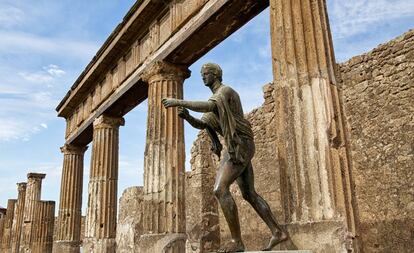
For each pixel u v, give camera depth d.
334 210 5.29
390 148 10.74
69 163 18.22
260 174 14.49
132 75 12.24
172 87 10.58
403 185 10.34
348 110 11.91
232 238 5.75
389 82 11.04
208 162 16.25
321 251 5.21
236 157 5.80
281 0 6.66
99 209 13.63
